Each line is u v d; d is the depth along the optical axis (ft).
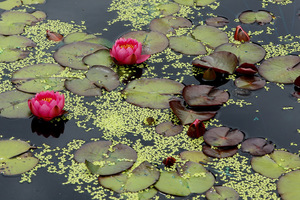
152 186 10.91
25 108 13.24
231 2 18.08
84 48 15.49
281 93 13.87
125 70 14.82
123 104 13.48
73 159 11.80
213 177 11.13
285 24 16.75
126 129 12.70
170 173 11.24
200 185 10.92
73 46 15.55
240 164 11.52
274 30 16.46
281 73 14.46
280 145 12.09
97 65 14.64
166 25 16.74
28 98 13.47
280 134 12.44
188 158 11.67
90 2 18.30
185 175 11.16
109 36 16.21
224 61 14.60
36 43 15.97
